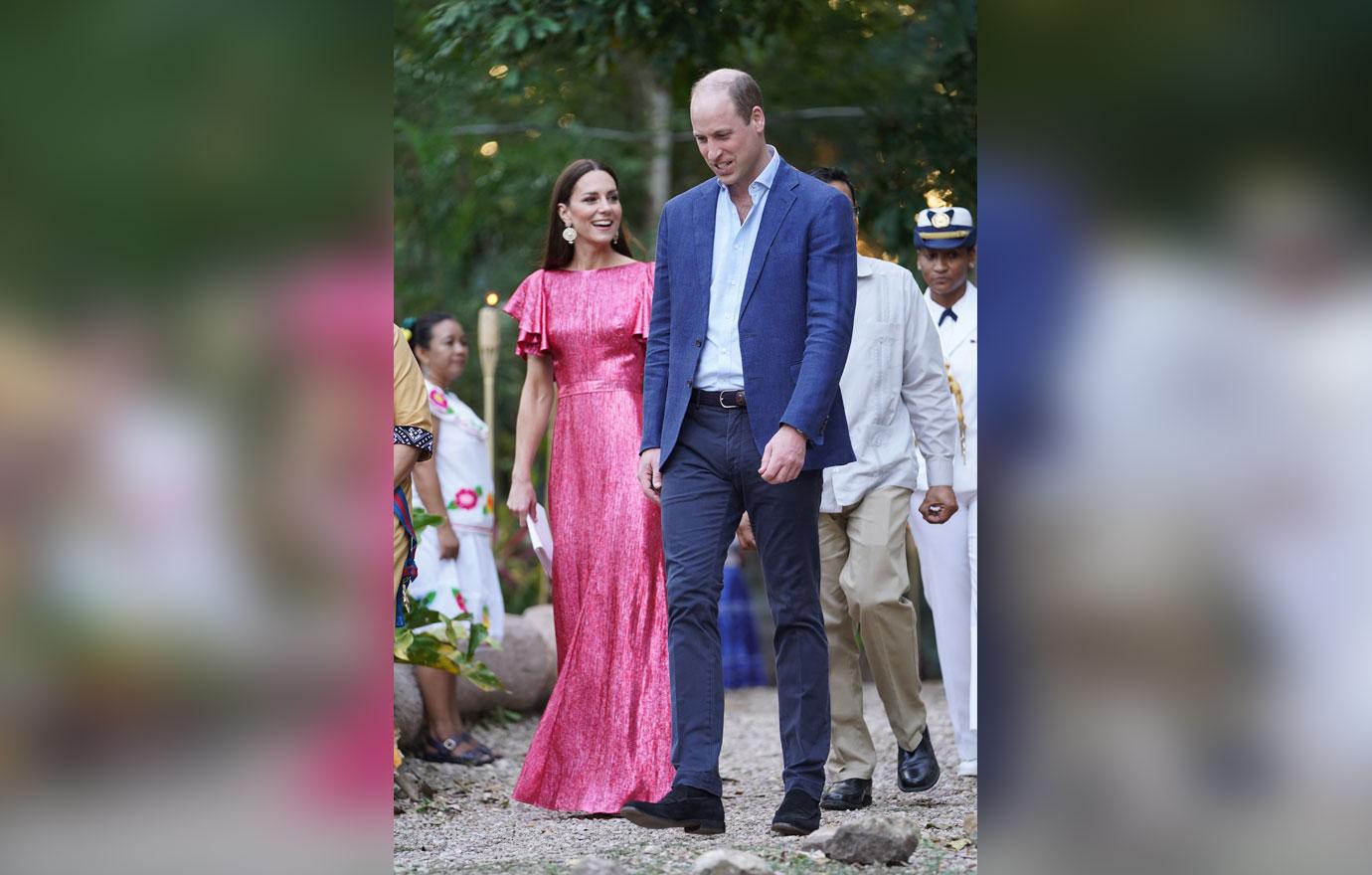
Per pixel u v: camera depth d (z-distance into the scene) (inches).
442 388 732.7
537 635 852.6
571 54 1041.5
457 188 1465.3
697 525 430.3
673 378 437.7
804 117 1294.3
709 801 414.6
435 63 1277.1
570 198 579.2
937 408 557.6
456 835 496.7
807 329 424.5
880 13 1224.2
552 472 583.5
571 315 574.6
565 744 552.4
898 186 1029.8
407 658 584.4
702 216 440.5
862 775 533.3
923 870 398.0
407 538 527.5
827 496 541.3
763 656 1222.3
